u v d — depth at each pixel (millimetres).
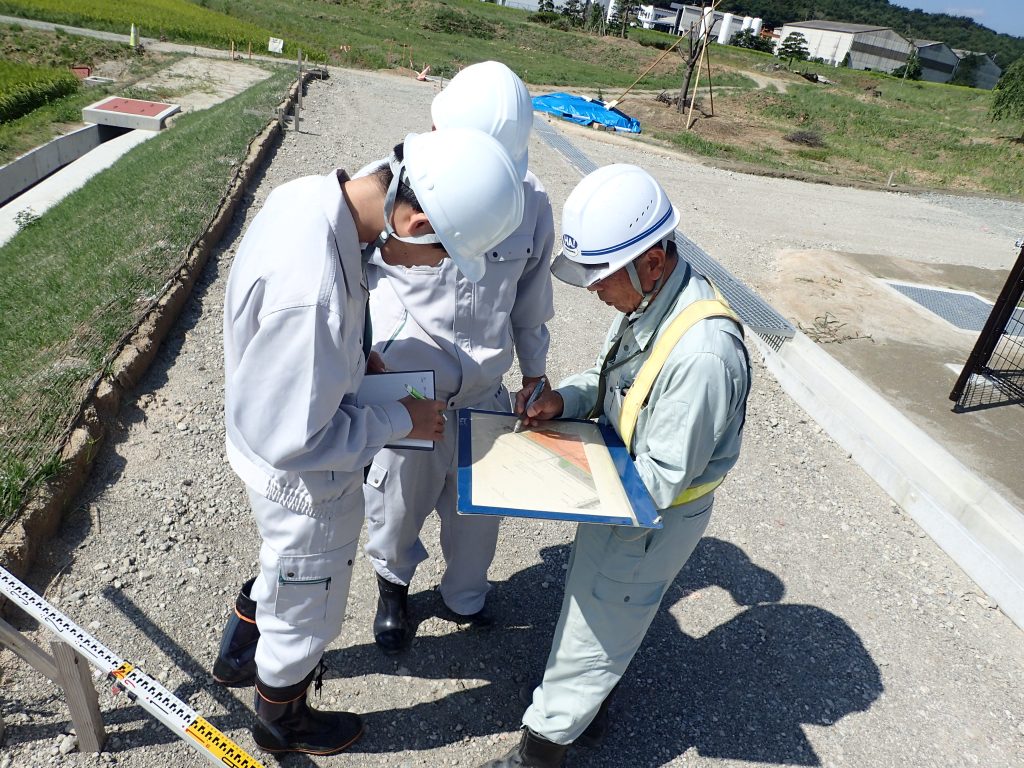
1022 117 26344
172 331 4973
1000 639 3496
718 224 10391
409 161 1713
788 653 3250
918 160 22328
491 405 2752
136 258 5613
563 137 15742
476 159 1701
